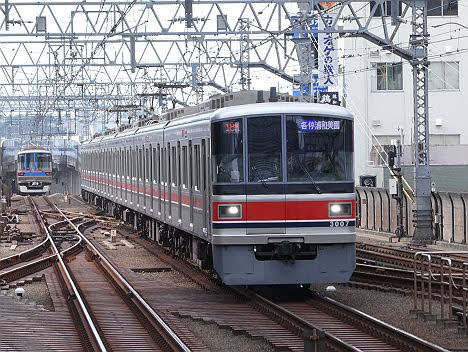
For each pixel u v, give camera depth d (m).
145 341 21.97
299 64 63.38
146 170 46.78
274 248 27.55
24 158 112.00
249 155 27.52
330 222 27.48
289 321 23.58
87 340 21.94
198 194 31.22
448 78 77.44
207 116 29.19
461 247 45.00
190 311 26.42
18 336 22.25
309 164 27.59
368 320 22.81
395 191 52.16
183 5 50.34
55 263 41.56
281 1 48.75
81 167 95.81
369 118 77.50
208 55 71.44
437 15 76.62
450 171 59.72
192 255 36.03
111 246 49.25
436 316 24.27
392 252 44.56
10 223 69.31
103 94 101.25
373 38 47.47
